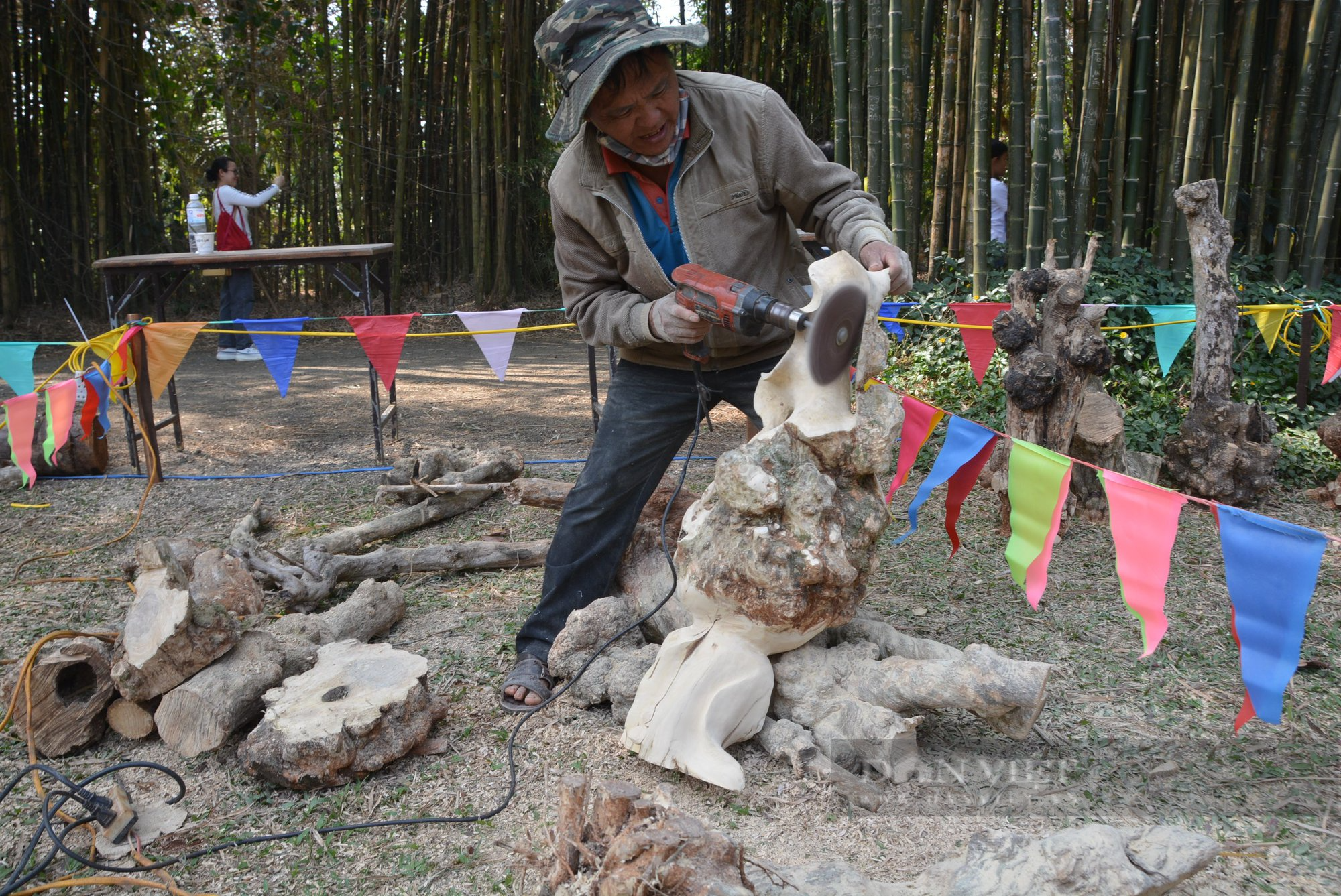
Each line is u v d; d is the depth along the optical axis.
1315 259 6.38
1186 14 6.45
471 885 2.02
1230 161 6.36
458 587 3.77
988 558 3.95
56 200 11.38
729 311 2.28
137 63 11.35
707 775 2.24
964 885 1.79
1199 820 2.16
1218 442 4.54
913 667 2.41
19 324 10.97
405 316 4.78
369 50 11.98
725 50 12.50
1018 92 6.45
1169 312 4.75
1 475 5.22
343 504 4.86
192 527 4.53
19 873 2.09
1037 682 2.24
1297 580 1.85
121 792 2.25
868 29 6.82
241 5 11.50
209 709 2.50
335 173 13.55
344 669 2.62
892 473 5.13
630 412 2.81
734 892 1.58
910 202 6.84
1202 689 2.81
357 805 2.31
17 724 2.59
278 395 7.90
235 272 8.82
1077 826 2.15
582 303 2.78
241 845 2.17
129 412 5.39
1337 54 6.30
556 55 2.32
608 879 1.62
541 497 3.89
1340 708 2.66
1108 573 3.77
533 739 2.59
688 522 2.52
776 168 2.59
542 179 12.27
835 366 2.25
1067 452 4.24
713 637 2.46
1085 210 6.48
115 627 3.37
